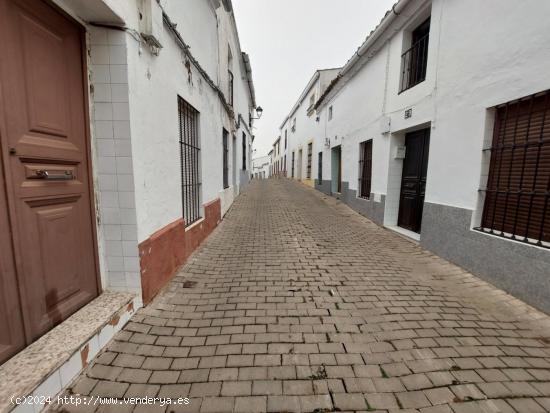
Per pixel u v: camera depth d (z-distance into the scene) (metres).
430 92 4.75
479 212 3.75
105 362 2.02
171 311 2.74
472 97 3.78
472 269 3.77
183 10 3.88
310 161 16.94
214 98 6.00
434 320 2.67
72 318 2.16
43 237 1.93
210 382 1.87
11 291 1.69
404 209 6.26
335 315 2.73
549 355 2.21
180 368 1.99
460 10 4.02
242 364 2.04
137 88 2.58
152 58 2.90
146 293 2.77
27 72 1.79
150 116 2.87
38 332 1.89
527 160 3.13
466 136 3.90
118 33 2.35
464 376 1.96
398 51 5.97
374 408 1.69
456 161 4.11
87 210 2.39
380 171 6.82
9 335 1.69
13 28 1.68
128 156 2.48
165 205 3.30
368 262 4.25
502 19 3.29
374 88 7.21
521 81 3.07
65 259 2.14
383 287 3.38
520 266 3.06
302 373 1.96
